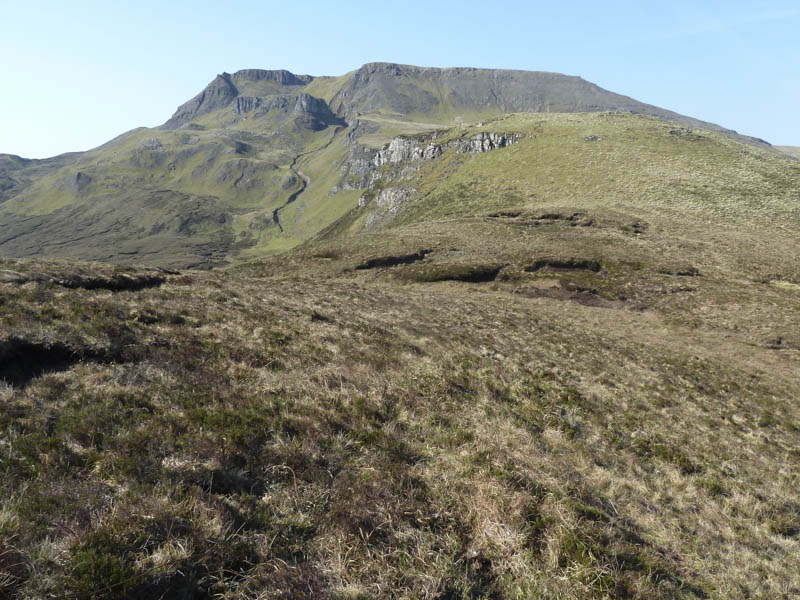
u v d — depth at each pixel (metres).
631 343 28.52
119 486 5.41
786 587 6.72
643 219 69.56
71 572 4.04
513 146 140.50
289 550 5.11
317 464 6.89
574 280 46.56
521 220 74.56
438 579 5.00
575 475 8.58
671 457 11.26
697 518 8.49
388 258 56.72
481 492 6.62
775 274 47.03
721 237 60.22
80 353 9.48
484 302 37.41
